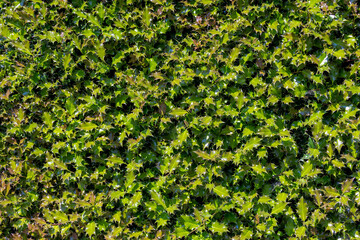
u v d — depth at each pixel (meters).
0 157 2.52
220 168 2.29
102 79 2.42
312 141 2.26
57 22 2.47
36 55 2.50
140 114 2.38
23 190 2.50
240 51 2.33
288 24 2.30
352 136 2.19
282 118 2.28
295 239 2.21
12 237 2.47
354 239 2.15
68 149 2.43
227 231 2.25
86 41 2.41
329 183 2.24
